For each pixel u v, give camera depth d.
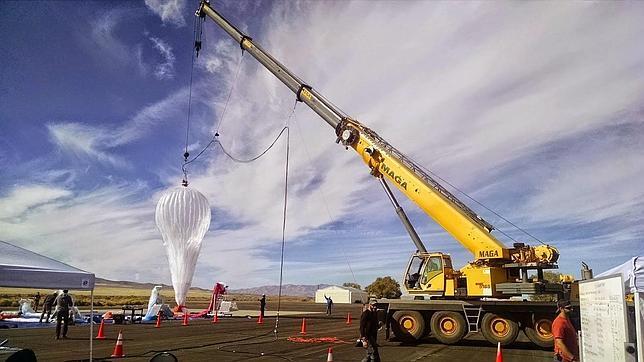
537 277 17.45
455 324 17.70
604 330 6.07
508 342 17.05
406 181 19.02
